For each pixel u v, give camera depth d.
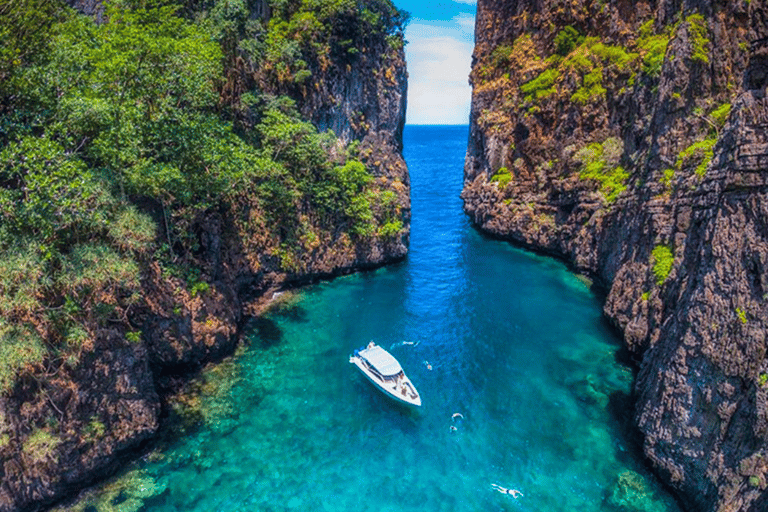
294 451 27.81
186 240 34.69
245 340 39.44
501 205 72.06
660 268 35.31
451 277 55.91
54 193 22.34
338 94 59.75
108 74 28.08
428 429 30.08
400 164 69.88
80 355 24.33
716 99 37.94
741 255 22.47
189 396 31.61
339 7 57.28
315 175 52.62
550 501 24.59
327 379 34.88
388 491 25.27
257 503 24.12
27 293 22.33
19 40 25.83
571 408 31.69
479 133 85.81
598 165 56.81
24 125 24.38
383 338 41.16
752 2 24.78
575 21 65.31
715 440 21.97
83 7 44.91
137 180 27.91
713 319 23.14
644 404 27.58
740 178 22.86
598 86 59.44
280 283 48.97
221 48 41.09
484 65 87.50
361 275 55.81
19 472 21.69
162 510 23.38
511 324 43.75
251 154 44.34
